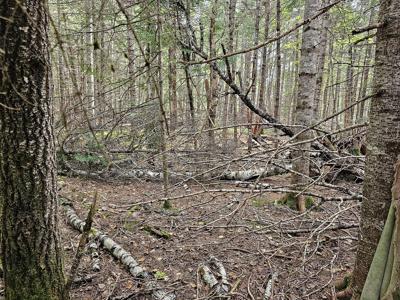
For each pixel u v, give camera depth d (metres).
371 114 2.14
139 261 3.53
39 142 2.12
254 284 3.12
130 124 6.35
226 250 3.72
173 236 4.05
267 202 5.13
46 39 2.03
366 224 2.23
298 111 4.72
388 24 1.93
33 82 2.01
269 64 18.64
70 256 3.54
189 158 5.60
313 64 4.55
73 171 6.40
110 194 5.71
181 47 4.99
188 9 5.16
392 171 2.03
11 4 1.80
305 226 4.29
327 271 3.32
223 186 5.96
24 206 2.14
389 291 1.82
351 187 5.62
